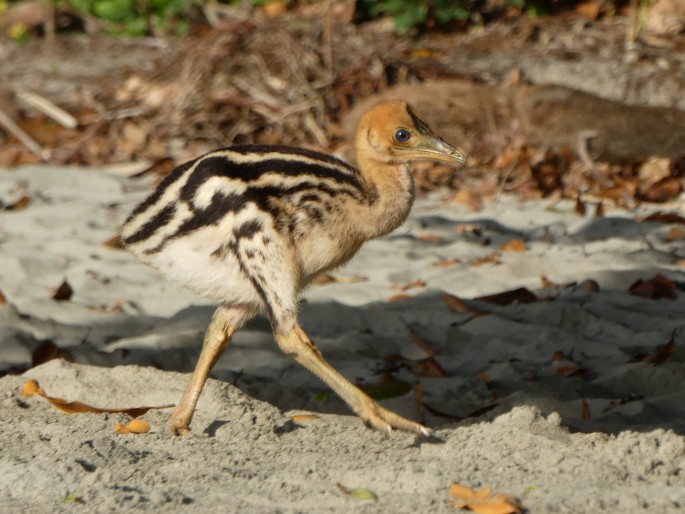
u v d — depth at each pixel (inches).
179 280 321.4
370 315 442.9
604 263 493.4
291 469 286.4
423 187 633.6
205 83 743.7
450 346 419.2
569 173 626.2
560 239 537.6
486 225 557.6
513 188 621.3
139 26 907.4
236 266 312.3
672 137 637.9
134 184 662.5
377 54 748.0
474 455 289.1
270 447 307.1
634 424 337.7
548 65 767.7
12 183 656.4
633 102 741.3
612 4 853.2
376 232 335.3
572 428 328.8
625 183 609.3
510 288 472.7
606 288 465.7
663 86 745.6
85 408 338.0
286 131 711.7
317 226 319.6
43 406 346.0
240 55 748.0
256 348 413.4
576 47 797.2
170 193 318.0
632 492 259.0
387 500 262.5
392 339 421.1
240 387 370.0
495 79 756.0
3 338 419.2
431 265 510.0
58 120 761.6
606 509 251.6
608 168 634.2
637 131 638.5
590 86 749.3
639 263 492.1
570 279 476.4
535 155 638.5
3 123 762.8
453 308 447.5
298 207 315.3
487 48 801.6
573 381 376.2
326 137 699.4
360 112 670.5
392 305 457.7
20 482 277.3
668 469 275.1
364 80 730.2
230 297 318.3
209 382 349.4
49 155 724.7
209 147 716.7
